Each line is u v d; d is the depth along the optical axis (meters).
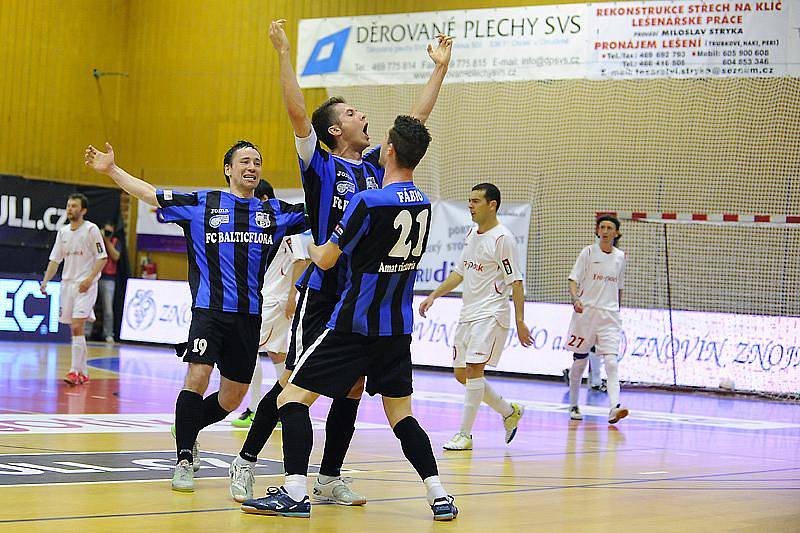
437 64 13.09
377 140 47.47
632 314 37.91
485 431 21.48
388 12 47.38
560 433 21.61
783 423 26.73
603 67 43.22
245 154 13.05
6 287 44.94
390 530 9.71
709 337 36.59
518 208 44.75
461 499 11.96
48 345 44.19
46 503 10.02
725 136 41.75
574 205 44.03
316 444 16.95
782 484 14.45
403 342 10.90
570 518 10.73
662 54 42.28
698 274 41.75
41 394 23.72
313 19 48.94
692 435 22.34
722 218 36.38
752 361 35.72
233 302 12.55
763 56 40.69
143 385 27.78
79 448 14.75
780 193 40.97
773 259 40.81
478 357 18.42
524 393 32.94
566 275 44.03
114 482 11.80
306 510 10.32
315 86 48.72
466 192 45.94
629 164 43.22
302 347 11.12
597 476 14.70
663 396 34.84
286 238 19.28
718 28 41.31
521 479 14.09
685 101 42.34
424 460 10.61
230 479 12.20
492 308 18.66
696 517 11.06
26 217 47.59
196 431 11.97
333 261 10.47
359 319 10.53
